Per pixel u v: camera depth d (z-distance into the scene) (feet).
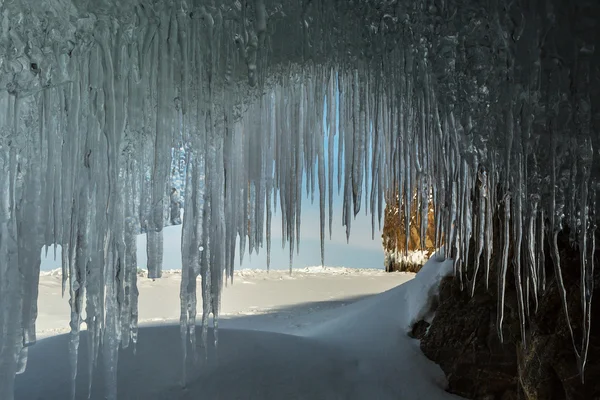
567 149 9.73
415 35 11.41
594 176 9.74
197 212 12.41
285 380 14.75
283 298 35.37
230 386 14.34
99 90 11.43
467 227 12.08
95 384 14.44
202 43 11.95
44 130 12.15
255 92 14.58
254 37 11.79
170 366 15.21
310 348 16.76
